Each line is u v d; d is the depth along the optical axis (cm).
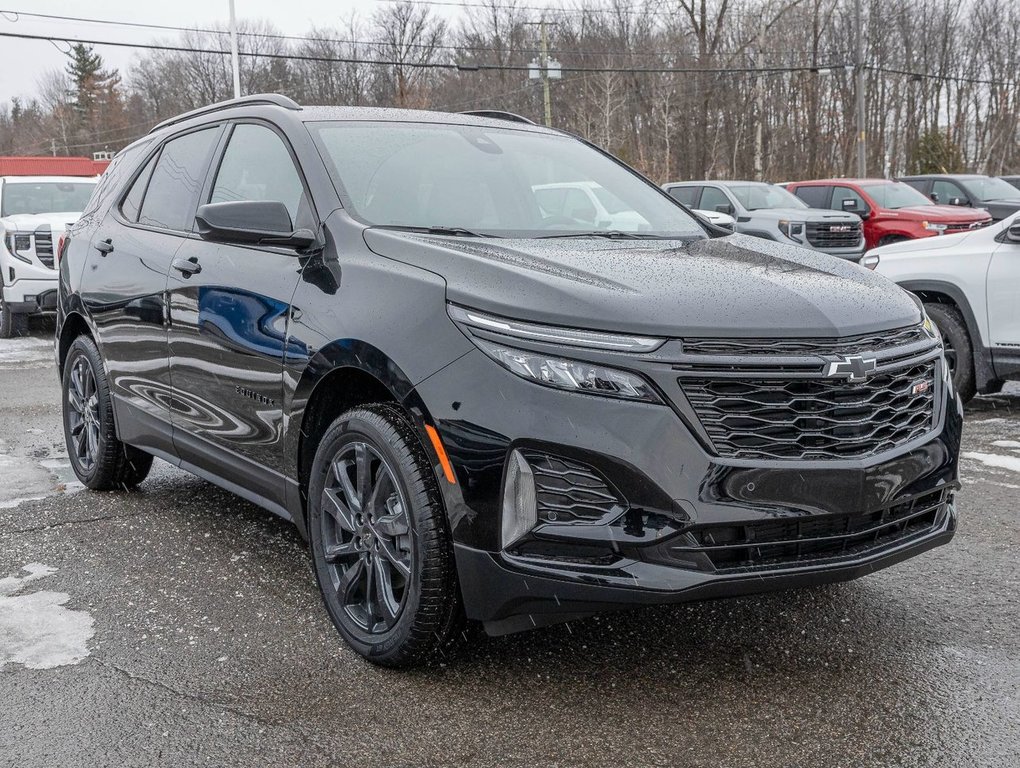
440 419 276
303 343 324
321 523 325
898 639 323
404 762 249
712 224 419
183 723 270
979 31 5881
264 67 7062
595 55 5575
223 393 375
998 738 259
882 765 247
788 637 324
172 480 531
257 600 359
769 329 272
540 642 320
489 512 269
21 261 1208
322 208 348
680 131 5138
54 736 263
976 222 1603
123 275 451
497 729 266
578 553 266
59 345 530
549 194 394
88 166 3856
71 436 523
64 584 376
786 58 4991
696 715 273
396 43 6475
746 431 266
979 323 673
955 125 5941
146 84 8900
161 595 364
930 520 314
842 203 1695
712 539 266
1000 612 345
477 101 6116
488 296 279
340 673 300
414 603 287
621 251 333
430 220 357
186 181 439
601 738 261
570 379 263
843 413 277
